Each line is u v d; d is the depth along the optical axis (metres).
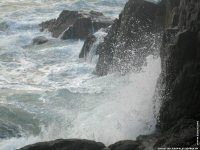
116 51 21.28
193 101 13.34
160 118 14.02
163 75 14.09
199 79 13.29
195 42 13.48
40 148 12.94
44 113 17.16
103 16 28.55
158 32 19.75
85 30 27.20
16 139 15.43
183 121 13.09
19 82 21.42
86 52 24.16
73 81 21.47
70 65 23.58
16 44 27.84
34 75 22.52
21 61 24.67
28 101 18.41
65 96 18.77
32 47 27.16
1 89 20.16
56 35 28.56
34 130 16.09
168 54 13.77
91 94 18.80
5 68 23.53
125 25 21.11
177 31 14.23
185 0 14.32
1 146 15.09
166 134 13.16
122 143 13.01
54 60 24.67
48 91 19.62
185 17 14.21
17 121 16.62
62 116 16.81
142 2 20.64
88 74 22.52
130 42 20.72
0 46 27.28
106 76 20.89
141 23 20.45
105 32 24.62
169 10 17.84
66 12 29.34
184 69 13.48
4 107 17.61
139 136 13.80
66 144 12.95
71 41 27.34
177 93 13.58
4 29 30.59
